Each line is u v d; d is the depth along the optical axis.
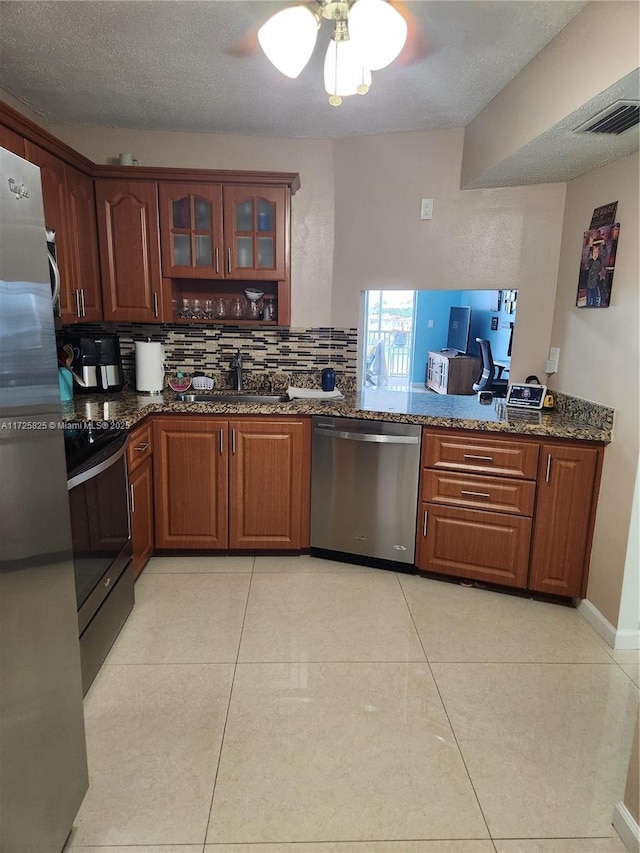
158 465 2.91
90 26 1.94
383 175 3.13
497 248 3.04
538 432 2.51
